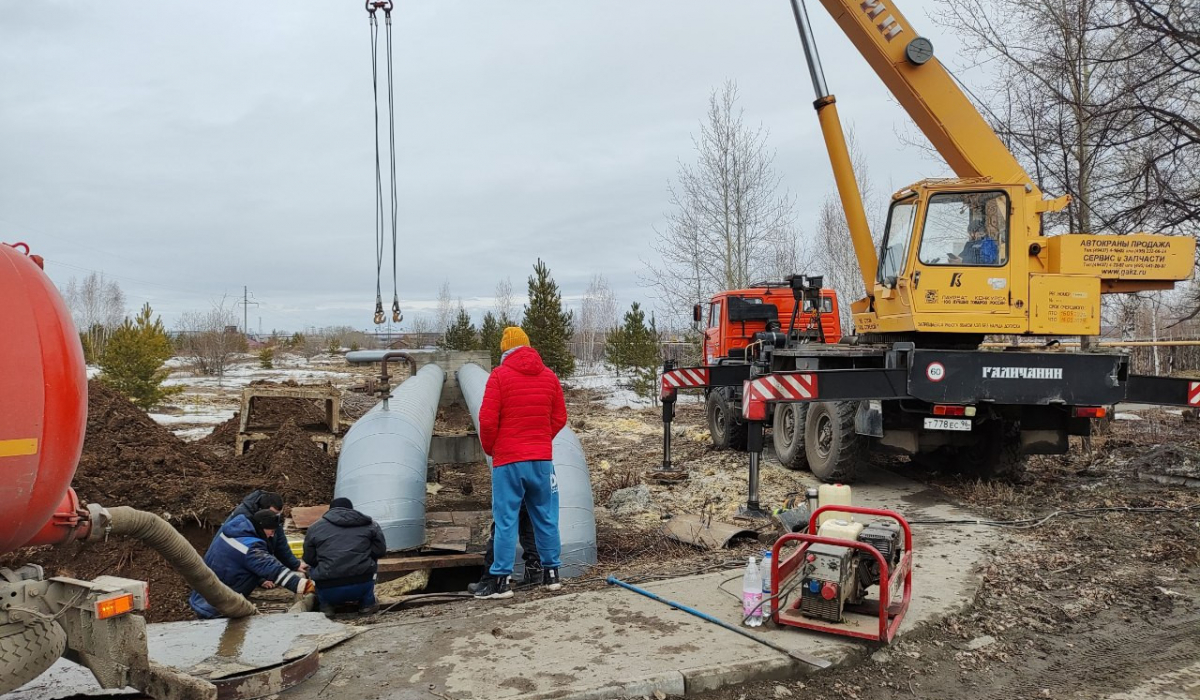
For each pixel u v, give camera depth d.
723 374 10.29
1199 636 4.29
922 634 4.22
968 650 4.10
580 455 7.29
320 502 7.96
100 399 8.73
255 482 7.84
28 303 2.45
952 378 7.12
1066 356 7.17
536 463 5.17
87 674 3.44
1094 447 10.49
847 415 8.18
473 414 10.18
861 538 4.30
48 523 2.86
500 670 3.66
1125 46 9.62
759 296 12.13
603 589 5.00
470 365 14.08
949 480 8.69
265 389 9.61
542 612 4.50
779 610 4.29
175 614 6.02
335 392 10.12
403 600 5.45
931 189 7.41
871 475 9.04
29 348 2.40
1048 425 8.10
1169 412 15.34
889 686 3.74
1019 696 3.67
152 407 18.06
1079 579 5.11
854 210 8.66
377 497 6.37
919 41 8.03
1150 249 7.26
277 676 3.41
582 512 6.29
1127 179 10.24
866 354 7.86
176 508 7.20
